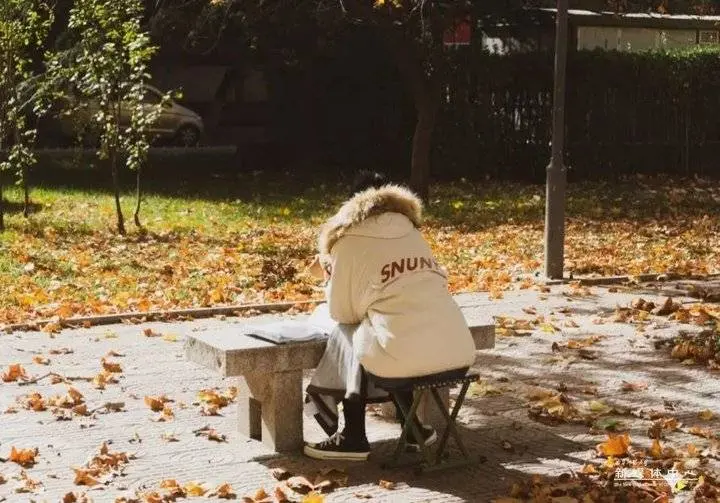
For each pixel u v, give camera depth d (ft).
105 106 52.75
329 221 21.06
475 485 19.44
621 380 26.58
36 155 89.25
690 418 23.47
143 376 26.78
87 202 63.00
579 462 20.62
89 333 31.55
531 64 80.48
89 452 21.08
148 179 77.36
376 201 20.92
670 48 89.66
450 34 90.17
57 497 18.66
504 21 87.81
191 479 19.70
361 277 20.43
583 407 24.14
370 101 85.87
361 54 84.43
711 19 96.94
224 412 23.97
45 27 54.75
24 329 31.83
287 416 21.30
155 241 50.21
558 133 40.14
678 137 85.10
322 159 87.66
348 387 20.22
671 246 51.11
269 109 89.97
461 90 81.15
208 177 80.43
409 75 67.72
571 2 95.76
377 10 66.49
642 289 38.99
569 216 62.34
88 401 24.58
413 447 21.22
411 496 18.92
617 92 82.33
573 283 39.63
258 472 20.15
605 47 92.99
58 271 41.73
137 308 35.06
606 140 82.28
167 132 106.63
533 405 24.23
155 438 22.06
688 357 28.55
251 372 20.59
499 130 82.12
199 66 112.16
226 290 38.68
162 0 79.51
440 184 78.64
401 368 19.83
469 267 44.57
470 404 24.50
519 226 57.57
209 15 75.00
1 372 26.99
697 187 78.43
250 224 56.75
